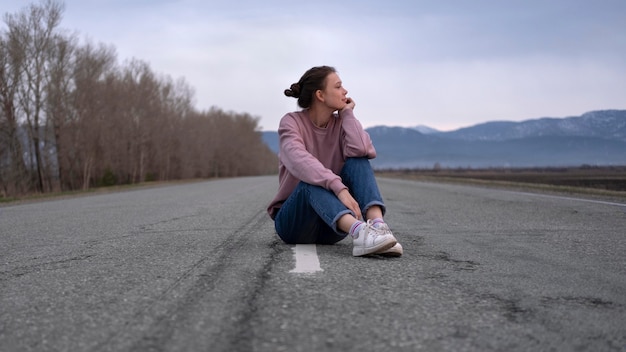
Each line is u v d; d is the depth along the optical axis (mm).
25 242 4742
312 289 2389
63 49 29969
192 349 1621
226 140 100375
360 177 3232
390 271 2830
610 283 2596
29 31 28547
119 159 43406
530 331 1810
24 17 28281
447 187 18078
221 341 1691
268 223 5949
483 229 5266
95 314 2066
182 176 64375
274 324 1865
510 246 3979
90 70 33750
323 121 3393
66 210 9578
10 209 10984
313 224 3531
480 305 2146
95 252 3848
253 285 2494
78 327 1897
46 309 2174
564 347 1651
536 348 1641
